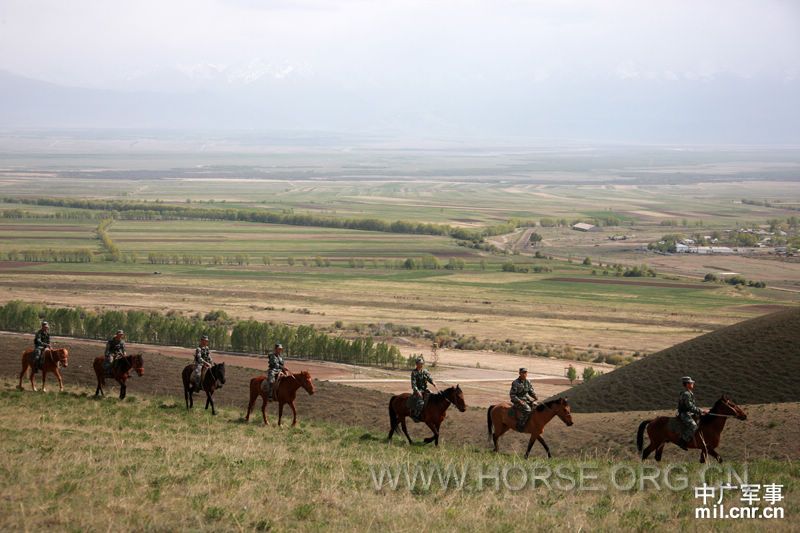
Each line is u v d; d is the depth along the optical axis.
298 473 28.19
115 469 26.78
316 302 162.50
